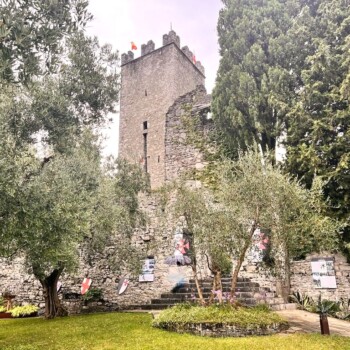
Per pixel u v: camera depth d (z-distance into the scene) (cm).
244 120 1485
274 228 944
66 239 829
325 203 1244
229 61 1633
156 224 1557
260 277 1390
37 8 589
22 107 843
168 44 3312
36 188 756
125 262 1562
